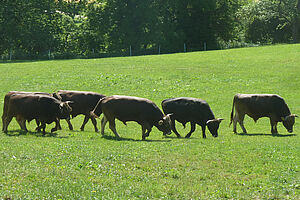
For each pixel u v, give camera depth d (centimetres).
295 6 7925
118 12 7875
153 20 7862
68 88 3731
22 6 7288
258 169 1341
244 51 5575
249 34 8531
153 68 4531
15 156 1375
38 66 4822
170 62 4916
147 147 1619
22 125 1942
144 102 1892
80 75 4209
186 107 2055
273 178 1245
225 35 8556
